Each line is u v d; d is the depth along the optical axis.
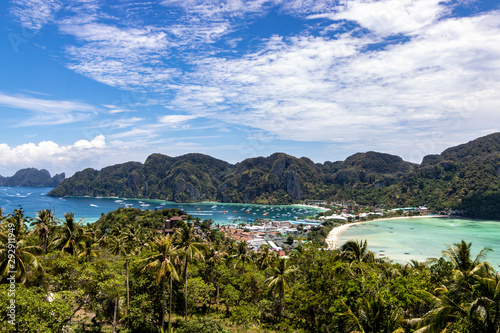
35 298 27.56
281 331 42.69
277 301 50.84
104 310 41.88
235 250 75.94
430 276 41.50
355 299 31.92
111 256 54.91
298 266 45.12
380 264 47.03
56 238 54.84
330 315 35.47
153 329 43.97
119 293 41.72
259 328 46.12
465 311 22.58
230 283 59.78
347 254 43.19
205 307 55.75
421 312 31.02
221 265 63.50
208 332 38.19
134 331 43.38
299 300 39.72
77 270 37.88
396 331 22.36
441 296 26.06
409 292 30.97
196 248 42.91
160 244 37.75
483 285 22.41
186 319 42.19
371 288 31.55
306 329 38.50
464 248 33.62
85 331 39.47
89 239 56.72
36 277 32.50
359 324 25.09
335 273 38.75
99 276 39.50
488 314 21.11
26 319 25.19
